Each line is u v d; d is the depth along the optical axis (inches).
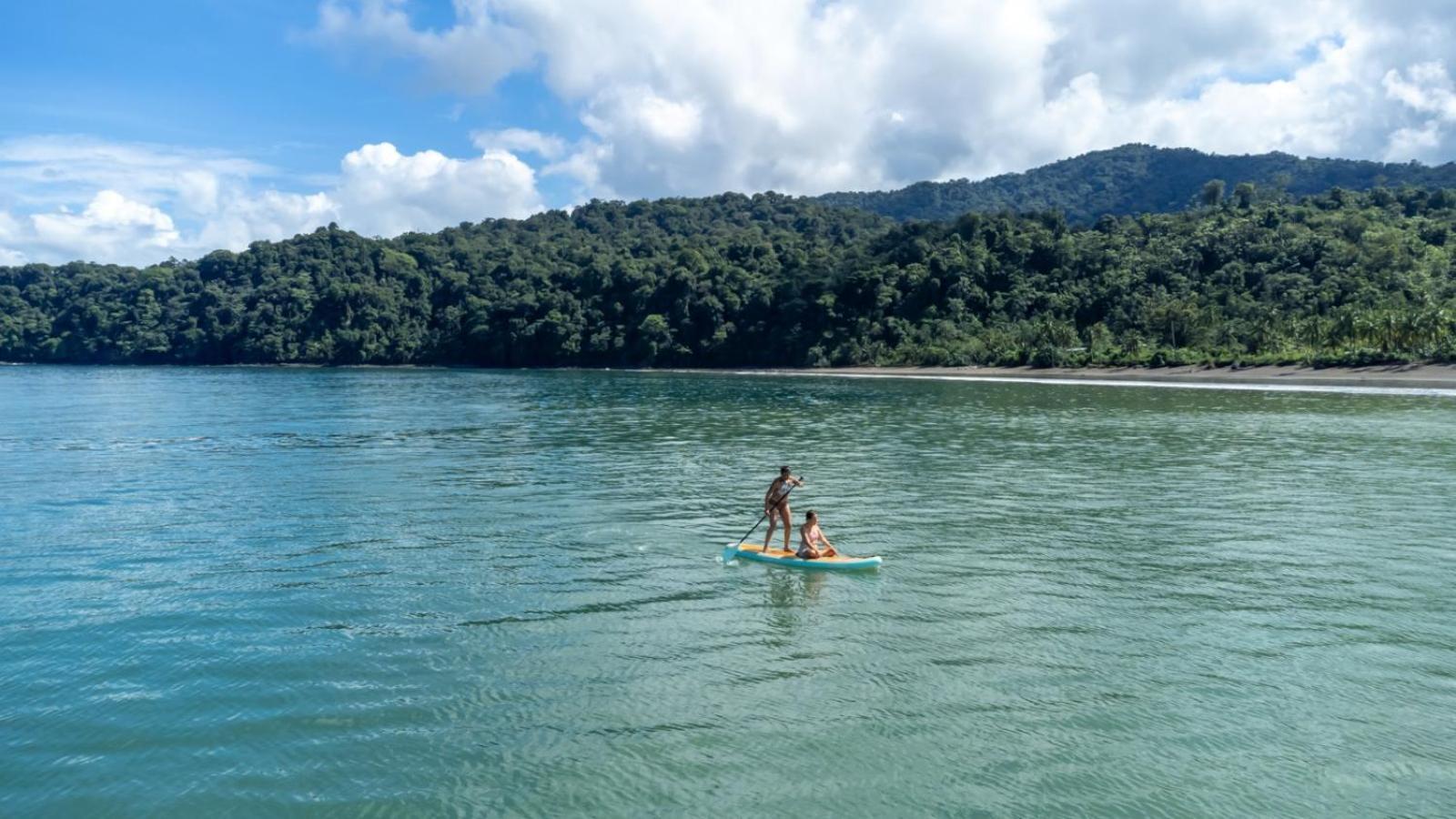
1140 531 849.5
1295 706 458.6
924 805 369.1
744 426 1924.2
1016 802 371.9
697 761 404.2
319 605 624.1
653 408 2477.9
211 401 2763.3
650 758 406.6
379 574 703.1
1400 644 543.2
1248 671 502.9
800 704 459.5
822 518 911.7
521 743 421.4
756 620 588.1
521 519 915.4
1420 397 2401.6
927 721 441.4
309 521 911.0
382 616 600.4
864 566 711.7
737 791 379.9
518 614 601.6
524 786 385.1
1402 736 427.5
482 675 498.9
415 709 457.4
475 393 3213.6
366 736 430.0
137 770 402.3
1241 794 379.2
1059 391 2957.7
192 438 1721.2
